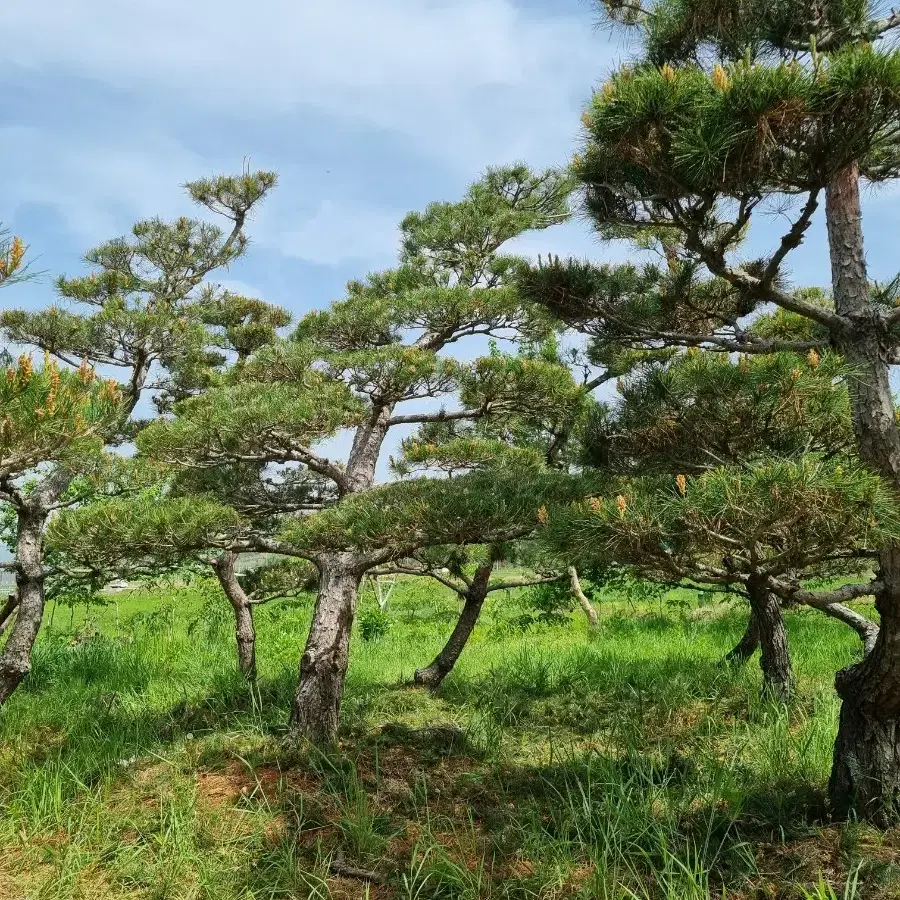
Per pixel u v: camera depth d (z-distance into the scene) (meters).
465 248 9.69
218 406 6.90
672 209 4.35
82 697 8.88
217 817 5.30
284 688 8.44
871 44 3.55
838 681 4.96
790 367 4.33
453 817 5.39
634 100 3.80
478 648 12.38
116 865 4.84
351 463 7.71
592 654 10.12
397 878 4.66
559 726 7.44
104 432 4.79
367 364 6.93
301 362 7.28
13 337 10.00
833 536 3.90
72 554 6.38
